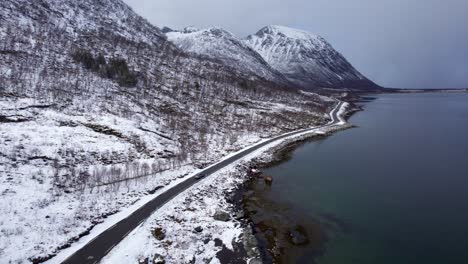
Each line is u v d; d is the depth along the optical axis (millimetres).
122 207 28094
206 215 28719
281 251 24203
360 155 54438
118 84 66375
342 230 27891
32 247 20609
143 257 21406
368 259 23562
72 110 47156
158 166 38062
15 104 42062
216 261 21984
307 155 54375
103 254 21078
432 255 24203
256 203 33594
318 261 23109
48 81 54062
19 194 26031
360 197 35469
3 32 68188
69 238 22297
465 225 28859
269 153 52781
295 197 35375
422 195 36031
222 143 54469
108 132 44000
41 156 33062
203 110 71375
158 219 26438
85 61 69312
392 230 27953
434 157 52625
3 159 30266
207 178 37562
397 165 48125
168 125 55250
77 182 30328
